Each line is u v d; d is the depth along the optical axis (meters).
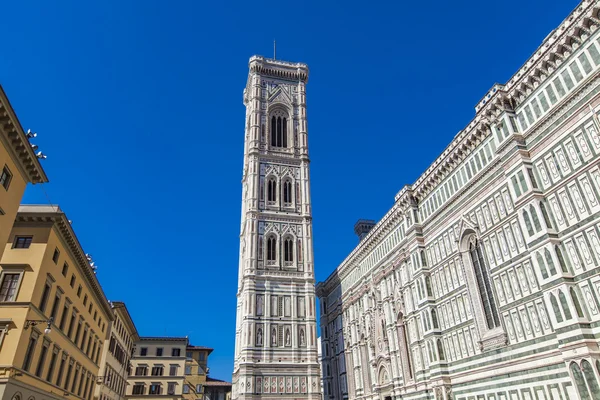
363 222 99.94
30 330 39.78
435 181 54.94
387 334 64.06
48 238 43.62
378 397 65.94
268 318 79.56
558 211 36.22
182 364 107.38
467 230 47.72
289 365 76.38
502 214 42.56
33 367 40.91
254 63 105.44
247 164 100.56
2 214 35.38
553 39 37.81
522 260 39.44
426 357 52.22
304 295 83.62
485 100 45.91
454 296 48.81
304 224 90.56
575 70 35.84
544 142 38.41
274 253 86.56
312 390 75.12
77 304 54.28
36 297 40.97
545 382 35.44
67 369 51.72
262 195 91.38
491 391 41.31
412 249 57.16
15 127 35.09
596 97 33.88
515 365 38.75
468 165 48.41
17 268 41.38
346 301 83.94
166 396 102.06
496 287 42.25
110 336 74.06
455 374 46.91
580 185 34.59
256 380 73.69
